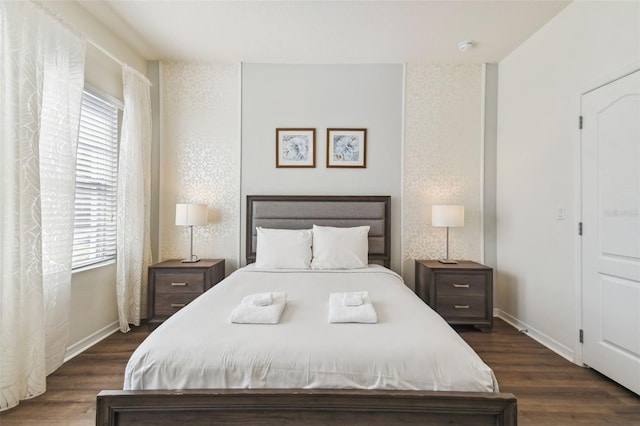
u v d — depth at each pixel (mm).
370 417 1143
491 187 3287
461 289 2855
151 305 2834
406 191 3285
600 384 1971
